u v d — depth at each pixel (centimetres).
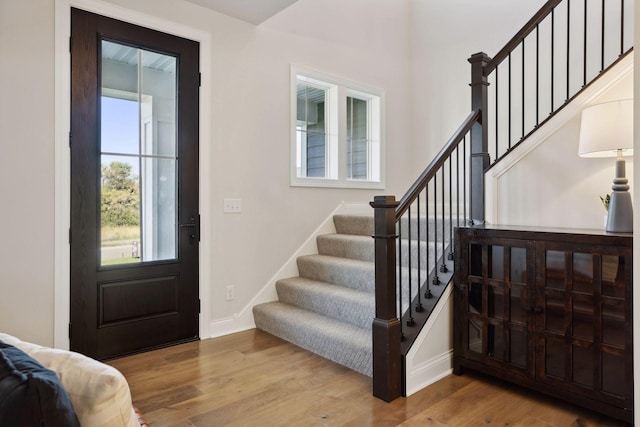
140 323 292
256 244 353
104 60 278
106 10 275
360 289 322
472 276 243
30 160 250
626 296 185
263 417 204
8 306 244
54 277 259
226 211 334
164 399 222
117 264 283
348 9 429
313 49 396
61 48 259
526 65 393
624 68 229
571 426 194
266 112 359
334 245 379
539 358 214
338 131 422
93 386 82
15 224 246
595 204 238
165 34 301
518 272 223
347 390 233
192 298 317
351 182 431
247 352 291
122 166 286
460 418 202
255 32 351
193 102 316
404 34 489
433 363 242
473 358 243
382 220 222
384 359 219
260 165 355
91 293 272
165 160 305
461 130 271
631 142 197
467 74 442
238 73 340
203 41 319
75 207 266
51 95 257
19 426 66
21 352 87
